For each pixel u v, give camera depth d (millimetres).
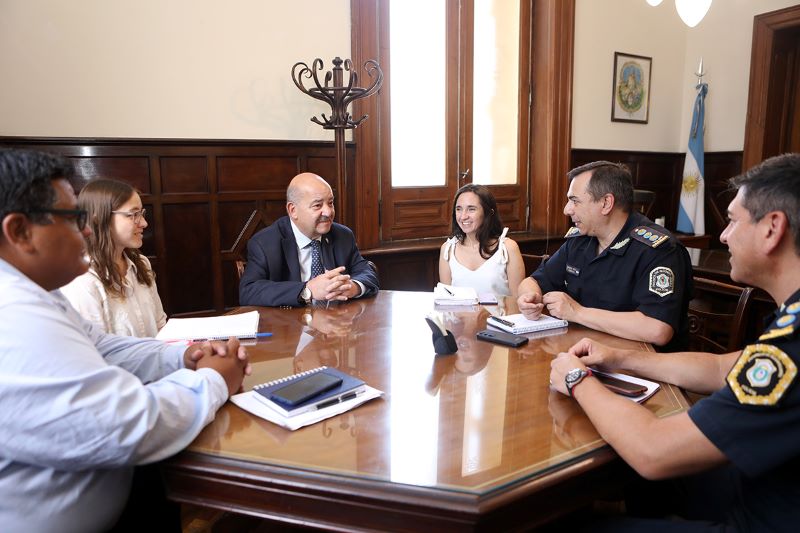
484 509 821
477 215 2637
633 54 5242
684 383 1291
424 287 4355
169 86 3371
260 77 3621
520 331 1701
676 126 5719
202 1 3402
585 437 1029
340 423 1082
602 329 1723
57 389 845
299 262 2404
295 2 3672
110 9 3174
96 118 3209
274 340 1654
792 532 920
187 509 1992
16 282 900
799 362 845
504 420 1097
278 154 3678
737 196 1039
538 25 4785
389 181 4320
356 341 1640
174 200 3389
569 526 1144
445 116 4508
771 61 4922
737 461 872
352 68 3473
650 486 1352
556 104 4777
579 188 1915
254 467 928
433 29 4371
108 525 1021
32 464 891
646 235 1850
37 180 897
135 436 888
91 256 1843
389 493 854
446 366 1413
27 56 3027
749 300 1831
